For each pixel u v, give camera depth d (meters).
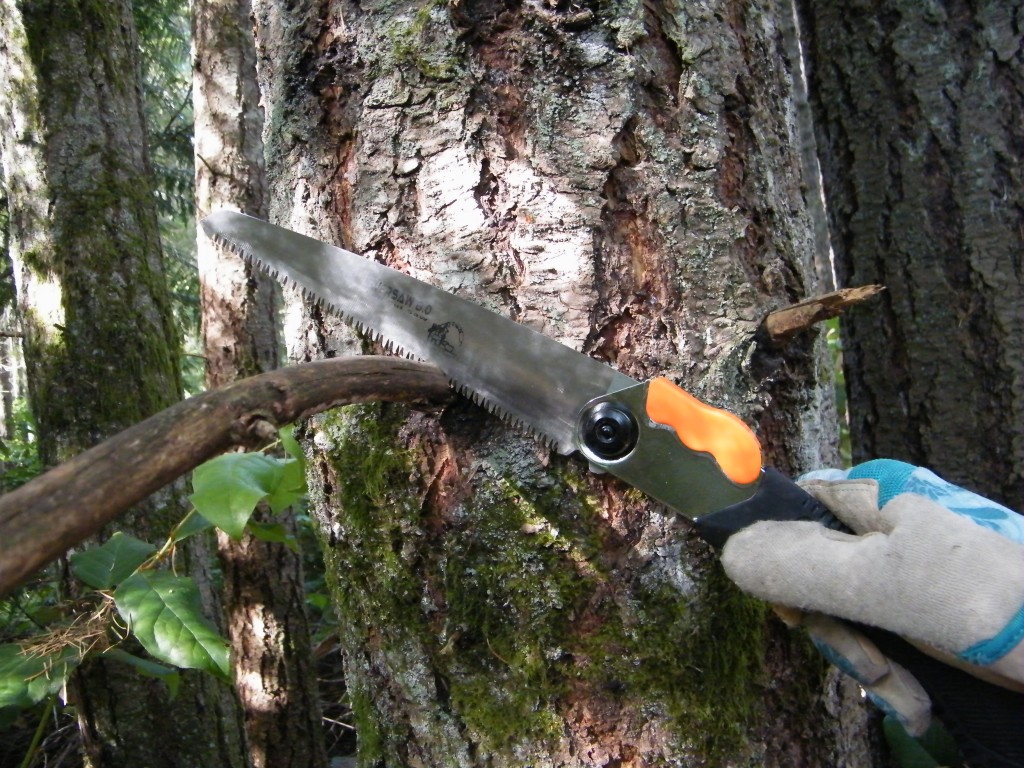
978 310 2.28
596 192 1.15
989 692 1.03
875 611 0.96
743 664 1.20
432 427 1.22
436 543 1.23
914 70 2.33
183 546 3.28
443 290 1.18
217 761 3.21
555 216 1.15
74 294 3.20
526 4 1.14
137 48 3.58
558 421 1.15
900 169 2.37
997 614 0.90
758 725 1.22
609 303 1.16
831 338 4.02
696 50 1.18
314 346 1.34
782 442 1.25
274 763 3.69
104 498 0.72
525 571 1.18
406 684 1.27
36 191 3.22
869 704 2.03
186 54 8.93
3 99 3.24
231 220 1.32
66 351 3.19
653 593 1.17
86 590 2.83
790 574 1.01
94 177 3.26
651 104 1.17
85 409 3.18
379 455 1.25
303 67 1.26
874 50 2.39
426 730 1.25
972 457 2.30
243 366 3.97
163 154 7.37
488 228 1.17
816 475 1.17
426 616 1.24
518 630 1.18
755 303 1.22
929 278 2.34
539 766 1.17
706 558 1.18
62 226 3.21
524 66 1.15
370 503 1.26
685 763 1.16
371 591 1.29
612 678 1.16
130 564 2.06
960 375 2.31
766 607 1.24
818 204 4.89
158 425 0.79
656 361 1.17
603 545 1.17
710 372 1.18
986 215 2.26
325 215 1.27
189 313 7.64
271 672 3.71
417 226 1.20
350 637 1.36
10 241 3.38
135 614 1.76
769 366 1.20
